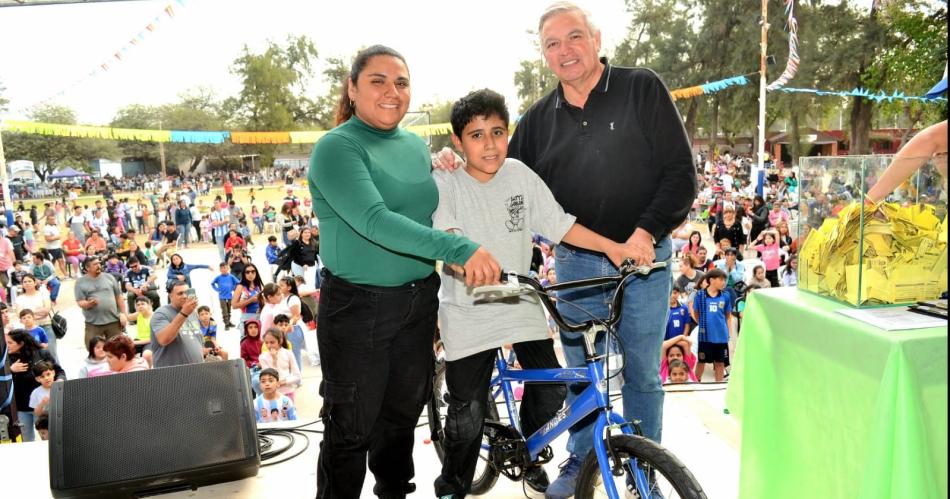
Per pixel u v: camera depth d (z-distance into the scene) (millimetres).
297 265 9430
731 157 31469
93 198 37000
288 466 3025
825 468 1826
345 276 2100
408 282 2143
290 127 42094
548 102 2596
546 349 2357
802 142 29125
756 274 7508
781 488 2047
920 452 1481
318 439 3332
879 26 24016
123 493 2613
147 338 7340
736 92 27734
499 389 2621
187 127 43719
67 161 42688
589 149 2416
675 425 3291
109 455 2605
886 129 28703
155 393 2738
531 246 2398
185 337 5297
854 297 1810
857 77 25469
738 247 10789
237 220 17469
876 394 1596
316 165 1982
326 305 2150
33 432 5543
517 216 2312
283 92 42062
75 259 15383
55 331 7625
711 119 30688
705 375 6520
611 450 1873
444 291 2318
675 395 3707
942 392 1540
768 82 26516
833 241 1887
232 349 8250
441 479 2344
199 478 2695
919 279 1781
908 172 1751
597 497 2166
